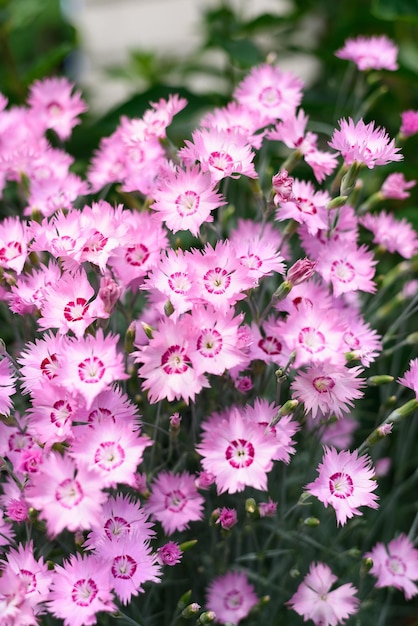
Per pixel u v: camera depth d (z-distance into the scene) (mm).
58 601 542
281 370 578
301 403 590
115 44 1240
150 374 566
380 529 701
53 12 941
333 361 565
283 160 742
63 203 646
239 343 568
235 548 639
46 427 562
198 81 1064
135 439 551
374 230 667
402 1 790
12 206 740
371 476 581
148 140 643
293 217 608
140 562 557
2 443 598
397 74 776
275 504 588
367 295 695
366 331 624
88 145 803
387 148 598
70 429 554
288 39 928
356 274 622
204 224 630
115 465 546
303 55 893
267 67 668
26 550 560
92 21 1260
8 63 816
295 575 610
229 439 572
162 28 1247
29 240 598
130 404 589
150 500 592
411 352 706
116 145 674
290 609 635
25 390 583
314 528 652
